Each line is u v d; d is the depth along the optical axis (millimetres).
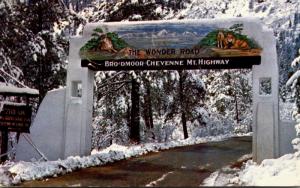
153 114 31703
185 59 15609
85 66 16344
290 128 14719
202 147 22750
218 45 15375
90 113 16688
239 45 15211
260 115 14875
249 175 12039
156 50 15844
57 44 21828
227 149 21484
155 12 25859
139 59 15953
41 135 16406
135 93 24906
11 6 18562
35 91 14781
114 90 26094
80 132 16109
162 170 13422
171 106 29344
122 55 16078
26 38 19906
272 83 14938
